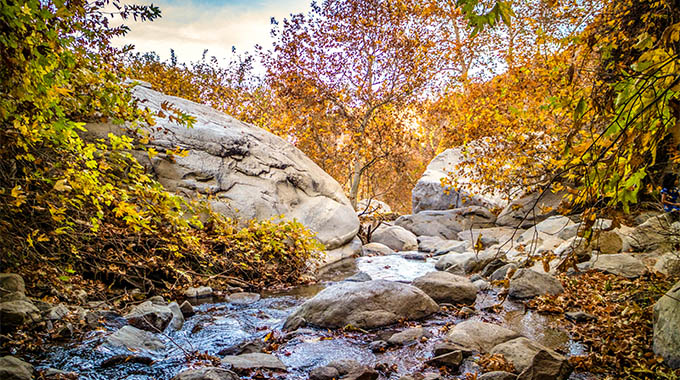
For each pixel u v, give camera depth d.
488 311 6.08
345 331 5.32
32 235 5.03
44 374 3.64
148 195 6.40
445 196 17.27
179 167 8.86
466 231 13.35
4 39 2.93
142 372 3.97
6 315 4.18
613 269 6.71
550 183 2.64
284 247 8.85
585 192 2.26
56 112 4.25
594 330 4.93
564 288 6.60
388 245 13.05
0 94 3.70
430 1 15.96
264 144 11.26
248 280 7.97
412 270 9.38
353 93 16.56
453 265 8.95
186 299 6.64
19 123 4.04
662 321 3.95
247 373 4.03
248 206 9.36
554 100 2.42
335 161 18.11
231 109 19.81
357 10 16.20
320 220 10.85
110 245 6.84
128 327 4.69
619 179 2.08
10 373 3.33
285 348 4.78
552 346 4.69
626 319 4.80
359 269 9.53
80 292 5.63
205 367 3.82
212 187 9.12
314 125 17.38
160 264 6.88
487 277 8.16
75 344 4.30
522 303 6.43
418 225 14.95
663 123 1.91
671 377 3.52
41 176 5.22
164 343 4.73
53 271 5.57
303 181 11.36
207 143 9.64
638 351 4.09
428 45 16.22
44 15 3.15
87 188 5.04
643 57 1.95
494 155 12.37
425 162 26.92
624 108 1.94
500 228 12.80
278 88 17.45
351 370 4.02
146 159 8.44
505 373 3.78
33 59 3.24
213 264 7.69
